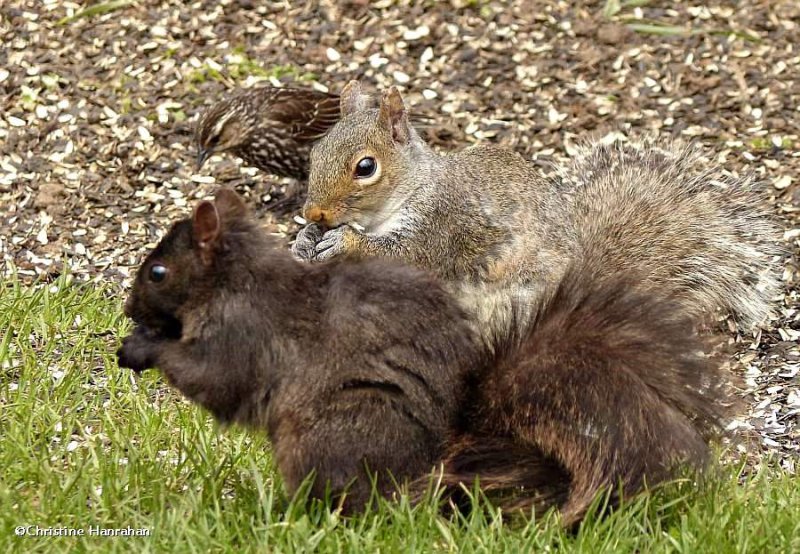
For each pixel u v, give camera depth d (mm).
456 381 8148
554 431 7977
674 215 12688
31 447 9258
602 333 8156
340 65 15789
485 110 15156
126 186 14305
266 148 14102
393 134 11125
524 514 8086
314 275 8273
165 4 16422
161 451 9609
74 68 15719
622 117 14977
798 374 11422
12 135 14852
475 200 11422
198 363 8242
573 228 12039
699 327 8625
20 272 12922
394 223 11188
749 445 10109
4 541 7789
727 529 8055
